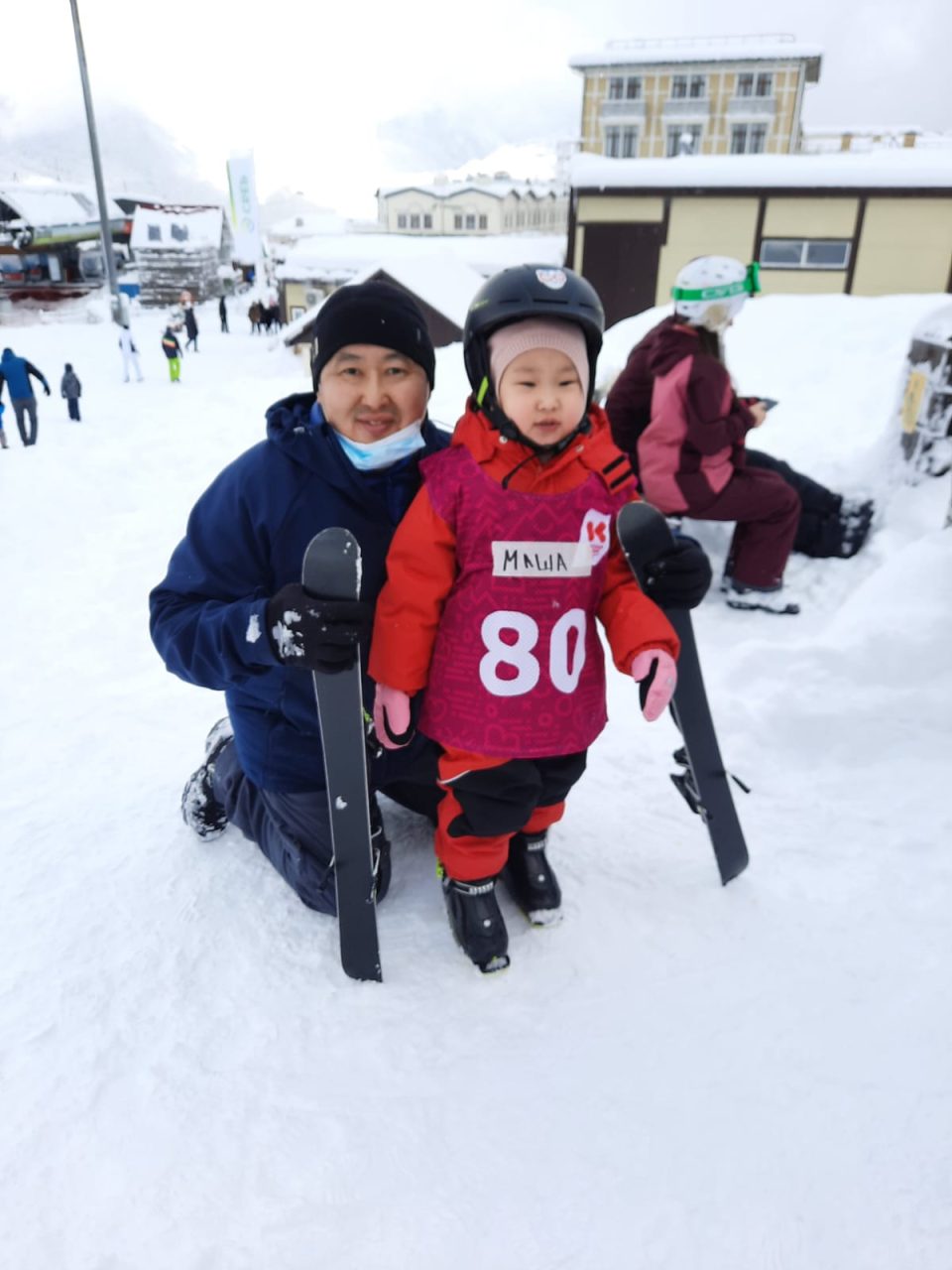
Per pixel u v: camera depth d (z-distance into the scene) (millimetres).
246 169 39406
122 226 46000
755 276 3502
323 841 1787
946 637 2643
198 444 9281
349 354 1498
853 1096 1434
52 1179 1300
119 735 2922
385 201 57188
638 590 1670
